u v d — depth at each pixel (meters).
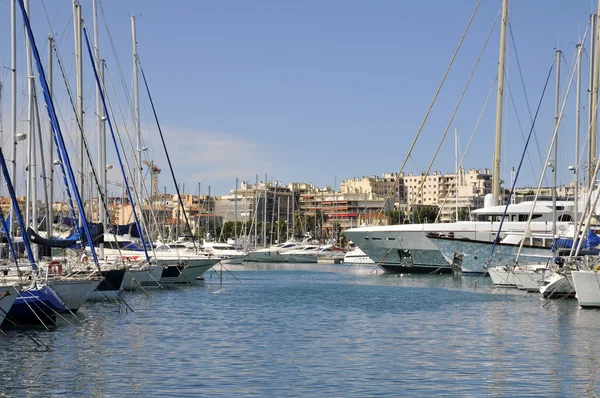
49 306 32.69
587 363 25.77
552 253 54.94
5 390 21.22
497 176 71.50
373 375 23.75
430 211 187.00
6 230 31.27
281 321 37.16
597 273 40.38
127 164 61.00
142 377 23.08
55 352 26.91
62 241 40.22
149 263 55.03
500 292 53.16
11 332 31.12
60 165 44.56
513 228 66.56
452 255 68.06
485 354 27.53
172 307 42.62
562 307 42.41
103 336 30.75
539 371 24.42
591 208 44.09
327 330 34.00
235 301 47.19
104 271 42.91
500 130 71.56
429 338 31.50
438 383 22.66
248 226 196.62
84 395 20.77
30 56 42.66
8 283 31.45
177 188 67.44
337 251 141.50
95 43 57.34
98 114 54.88
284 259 126.75
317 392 21.42
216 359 26.23
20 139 38.91
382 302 47.16
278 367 24.92
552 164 57.09
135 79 64.75
